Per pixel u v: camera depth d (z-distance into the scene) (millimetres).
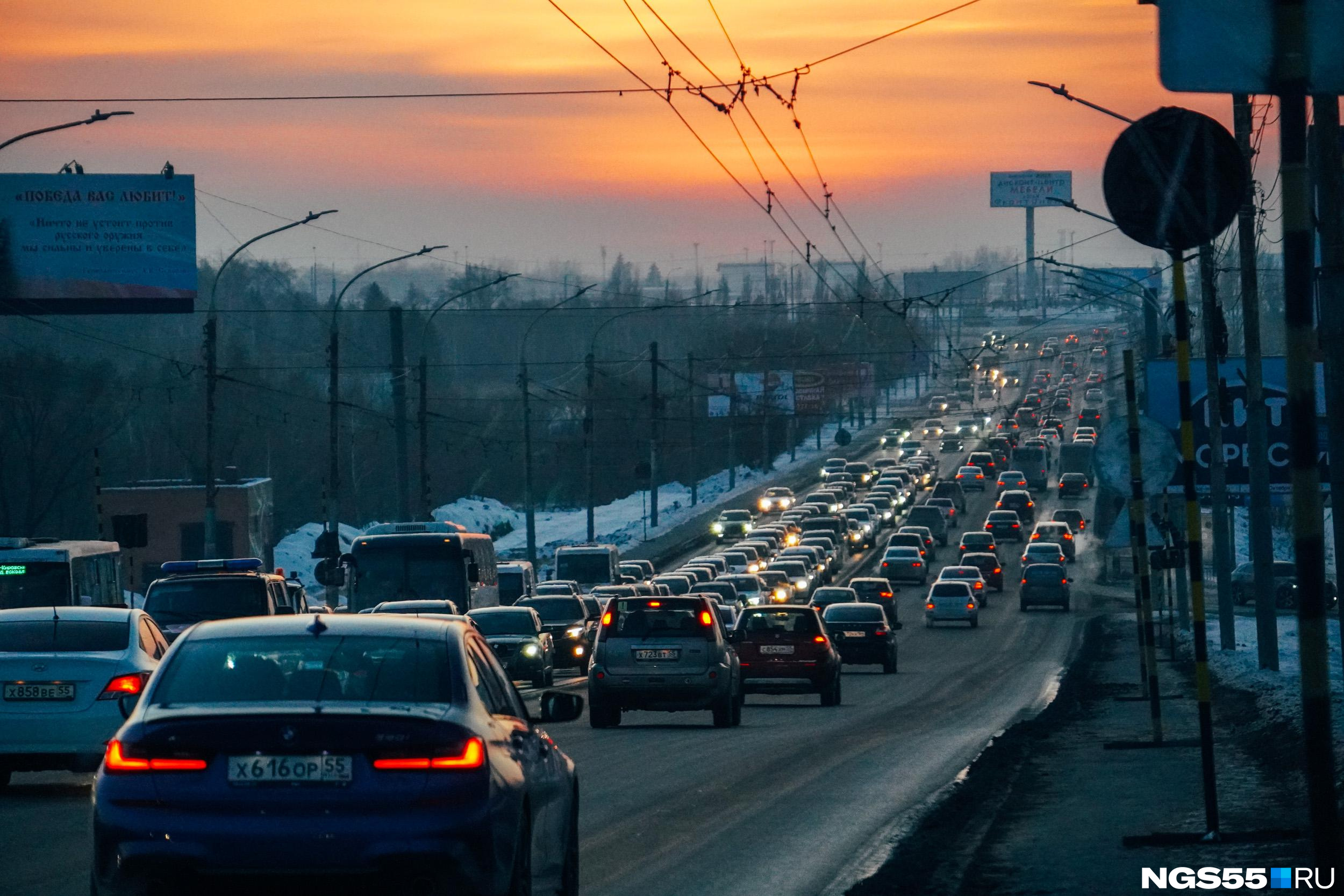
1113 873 23078
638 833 29531
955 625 140625
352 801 16016
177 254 131625
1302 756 37688
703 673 55094
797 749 46531
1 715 34562
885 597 136500
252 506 175625
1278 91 15703
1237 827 27391
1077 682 77750
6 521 195250
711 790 36312
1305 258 15672
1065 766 39125
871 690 79438
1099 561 196375
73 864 25766
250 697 17094
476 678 18203
